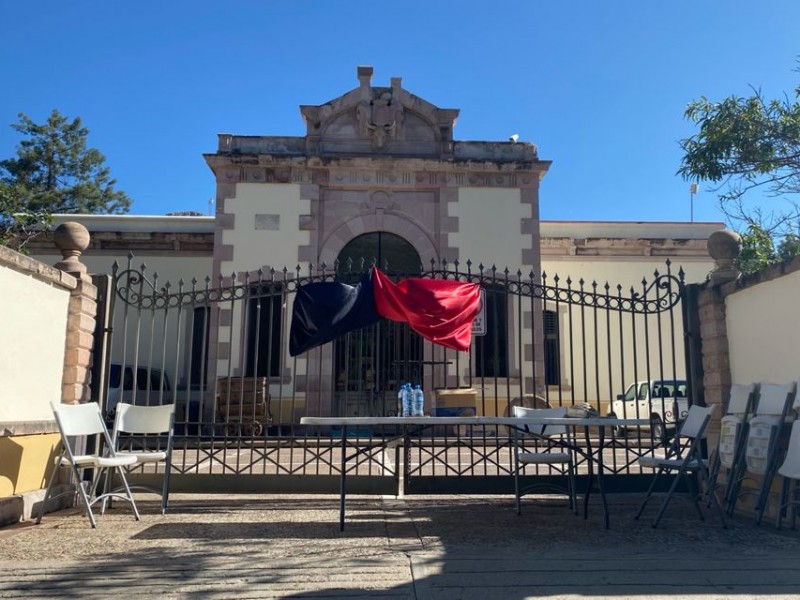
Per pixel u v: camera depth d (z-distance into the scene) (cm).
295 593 395
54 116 3294
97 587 405
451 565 452
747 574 430
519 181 1548
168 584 411
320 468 909
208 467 891
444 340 745
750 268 901
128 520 615
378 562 461
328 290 748
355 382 1331
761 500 580
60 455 621
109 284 748
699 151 903
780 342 619
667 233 1844
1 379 581
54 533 557
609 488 721
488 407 1384
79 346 697
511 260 1518
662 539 531
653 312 741
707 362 727
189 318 1681
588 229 1850
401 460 991
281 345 749
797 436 535
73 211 3231
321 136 1560
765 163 888
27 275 620
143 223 1780
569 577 425
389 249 1543
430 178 1542
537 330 1467
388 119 1553
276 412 1328
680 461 593
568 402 1627
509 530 566
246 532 560
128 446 757
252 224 1508
